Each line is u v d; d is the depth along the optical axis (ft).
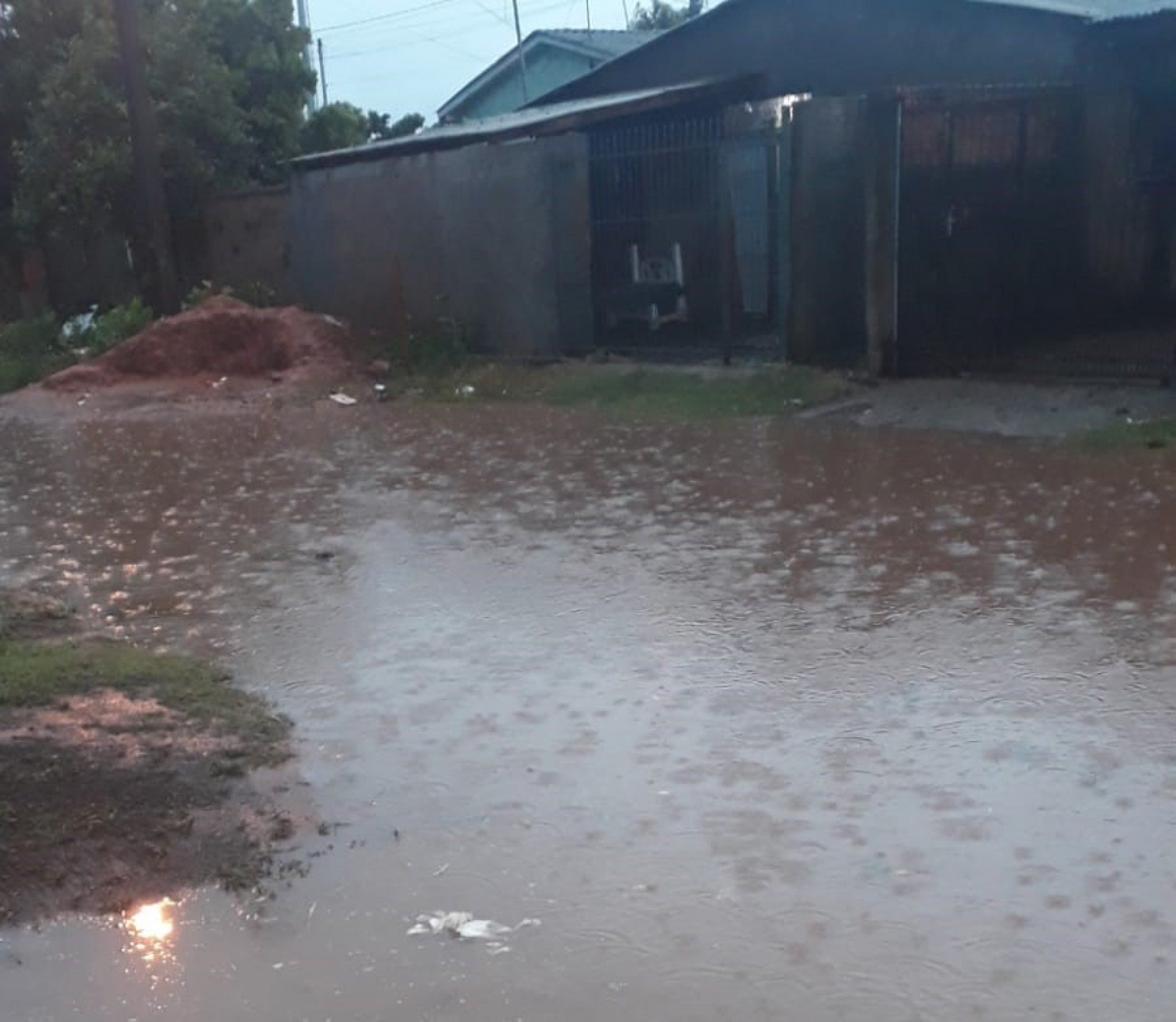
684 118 52.44
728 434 35.19
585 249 47.26
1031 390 35.42
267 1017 11.16
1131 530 23.72
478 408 43.42
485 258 51.06
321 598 22.68
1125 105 41.75
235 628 21.29
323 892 13.01
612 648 19.29
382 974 11.67
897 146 36.63
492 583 22.97
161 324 54.03
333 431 41.06
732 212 42.11
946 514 25.63
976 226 38.68
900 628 19.49
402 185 54.39
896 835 13.43
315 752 16.12
